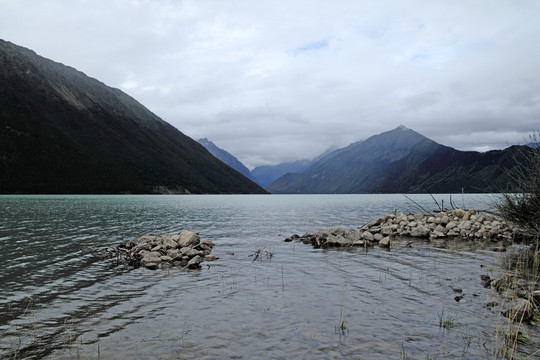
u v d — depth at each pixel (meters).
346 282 14.48
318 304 11.69
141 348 8.60
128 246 23.17
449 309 11.02
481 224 29.69
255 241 27.48
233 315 10.77
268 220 47.56
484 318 10.24
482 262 18.28
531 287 12.36
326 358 7.96
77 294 13.23
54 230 34.19
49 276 16.12
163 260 19.52
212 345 8.70
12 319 10.65
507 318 10.20
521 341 8.70
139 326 9.99
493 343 8.62
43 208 70.69
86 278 15.77
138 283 14.82
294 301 12.05
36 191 170.50
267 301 12.10
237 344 8.73
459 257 19.75
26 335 9.46
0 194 157.25
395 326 9.73
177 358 8.06
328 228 37.06
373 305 11.51
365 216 54.09
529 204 18.92
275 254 21.50
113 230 34.78
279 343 8.76
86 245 25.14
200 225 40.62
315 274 16.02
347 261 18.98
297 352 8.27
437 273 15.88
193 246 22.33
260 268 17.52
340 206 90.81
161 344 8.80
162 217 52.56
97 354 8.32
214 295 12.93
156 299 12.53
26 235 30.38
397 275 15.59
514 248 22.64
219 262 19.22
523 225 19.94
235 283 14.66
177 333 9.46
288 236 30.56
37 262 19.33
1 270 17.36
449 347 8.43
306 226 39.19
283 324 9.98
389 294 12.70
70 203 94.50
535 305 10.70
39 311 11.34
